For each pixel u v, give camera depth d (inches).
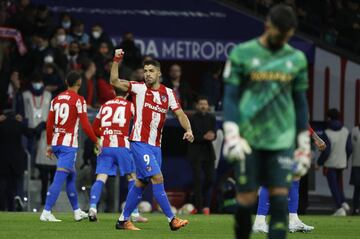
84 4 2276.1
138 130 1068.5
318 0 2349.9
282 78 681.0
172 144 1897.1
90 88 1806.1
